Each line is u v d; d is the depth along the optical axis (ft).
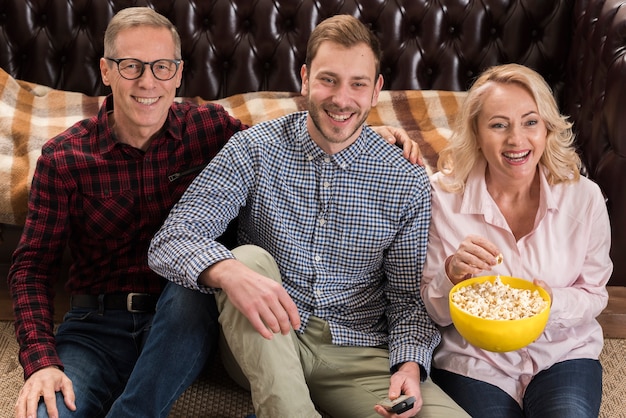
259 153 6.07
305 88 6.11
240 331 5.58
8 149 8.22
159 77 6.18
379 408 5.65
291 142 6.12
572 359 6.22
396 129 6.51
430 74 9.70
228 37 9.47
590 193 6.18
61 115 9.02
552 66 9.56
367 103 5.88
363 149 6.09
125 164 6.35
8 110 8.72
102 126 6.34
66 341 6.36
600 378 6.21
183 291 5.79
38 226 6.26
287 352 5.58
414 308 6.25
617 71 7.89
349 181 6.08
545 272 6.16
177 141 6.46
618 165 7.97
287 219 6.13
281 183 6.10
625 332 7.89
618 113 7.84
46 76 9.55
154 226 6.49
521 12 9.43
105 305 6.53
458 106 9.28
